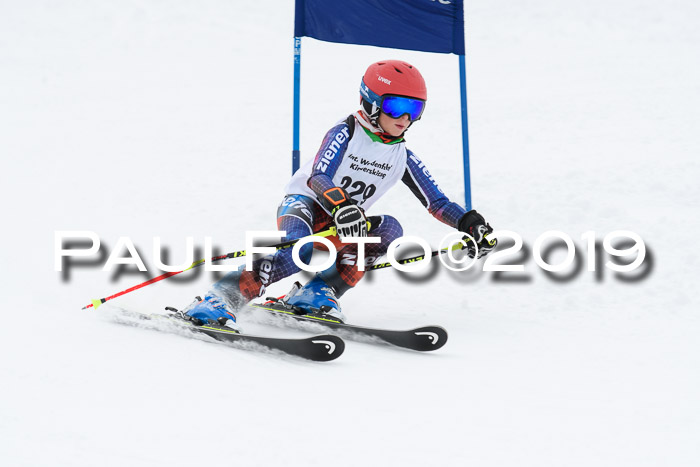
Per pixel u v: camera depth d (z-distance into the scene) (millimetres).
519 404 11391
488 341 14391
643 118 34531
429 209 16094
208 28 63781
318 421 10523
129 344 13031
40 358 12133
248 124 36906
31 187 27125
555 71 48469
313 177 14555
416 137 33000
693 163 26375
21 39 61156
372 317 16000
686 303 16047
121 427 9969
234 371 12180
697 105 36562
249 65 53969
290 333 14969
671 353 13539
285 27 64750
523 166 27656
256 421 10391
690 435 10367
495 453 9805
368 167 15281
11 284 16453
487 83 45719
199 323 13797
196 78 50469
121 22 64875
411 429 10430
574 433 10414
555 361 13266
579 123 34375
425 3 17500
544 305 16359
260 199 24969
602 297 16578
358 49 57375
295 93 17281
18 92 47406
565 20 63688
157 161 30891
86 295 16031
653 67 47969
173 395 11062
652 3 65500
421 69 50656
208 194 25766
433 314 16109
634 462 9617
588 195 23781
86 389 11078
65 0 68938
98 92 47156
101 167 30125
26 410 10312
